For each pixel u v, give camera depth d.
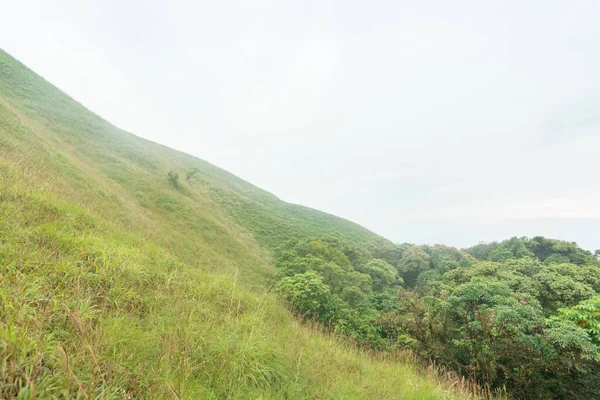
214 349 3.53
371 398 3.95
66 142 24.25
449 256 31.31
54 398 1.87
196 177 43.38
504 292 12.66
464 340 10.80
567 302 14.12
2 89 24.95
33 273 3.57
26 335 2.29
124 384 2.44
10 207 5.24
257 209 46.16
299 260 19.80
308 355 4.79
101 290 4.10
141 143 43.03
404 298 15.12
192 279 6.85
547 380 8.87
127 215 14.64
